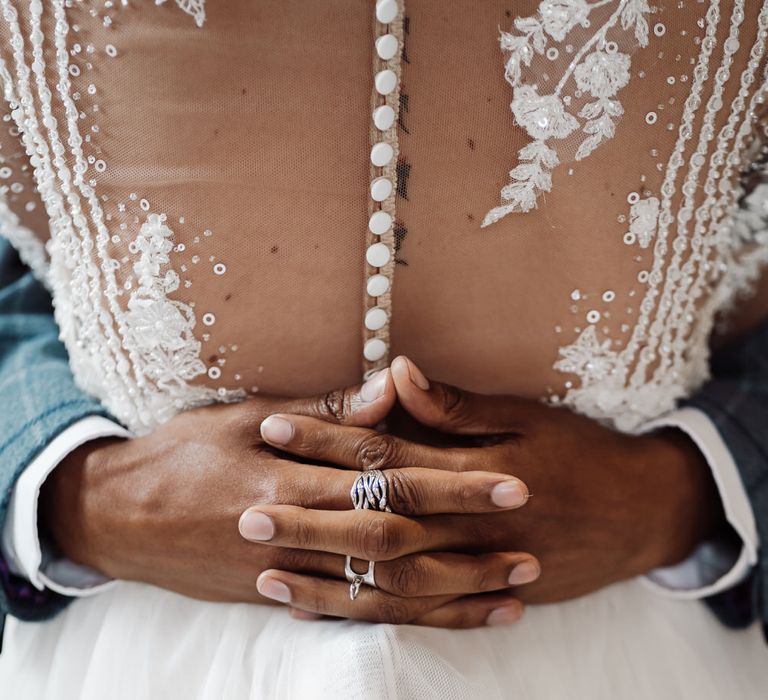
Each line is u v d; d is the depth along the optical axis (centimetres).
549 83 63
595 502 76
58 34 63
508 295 73
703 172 70
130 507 75
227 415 76
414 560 70
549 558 76
